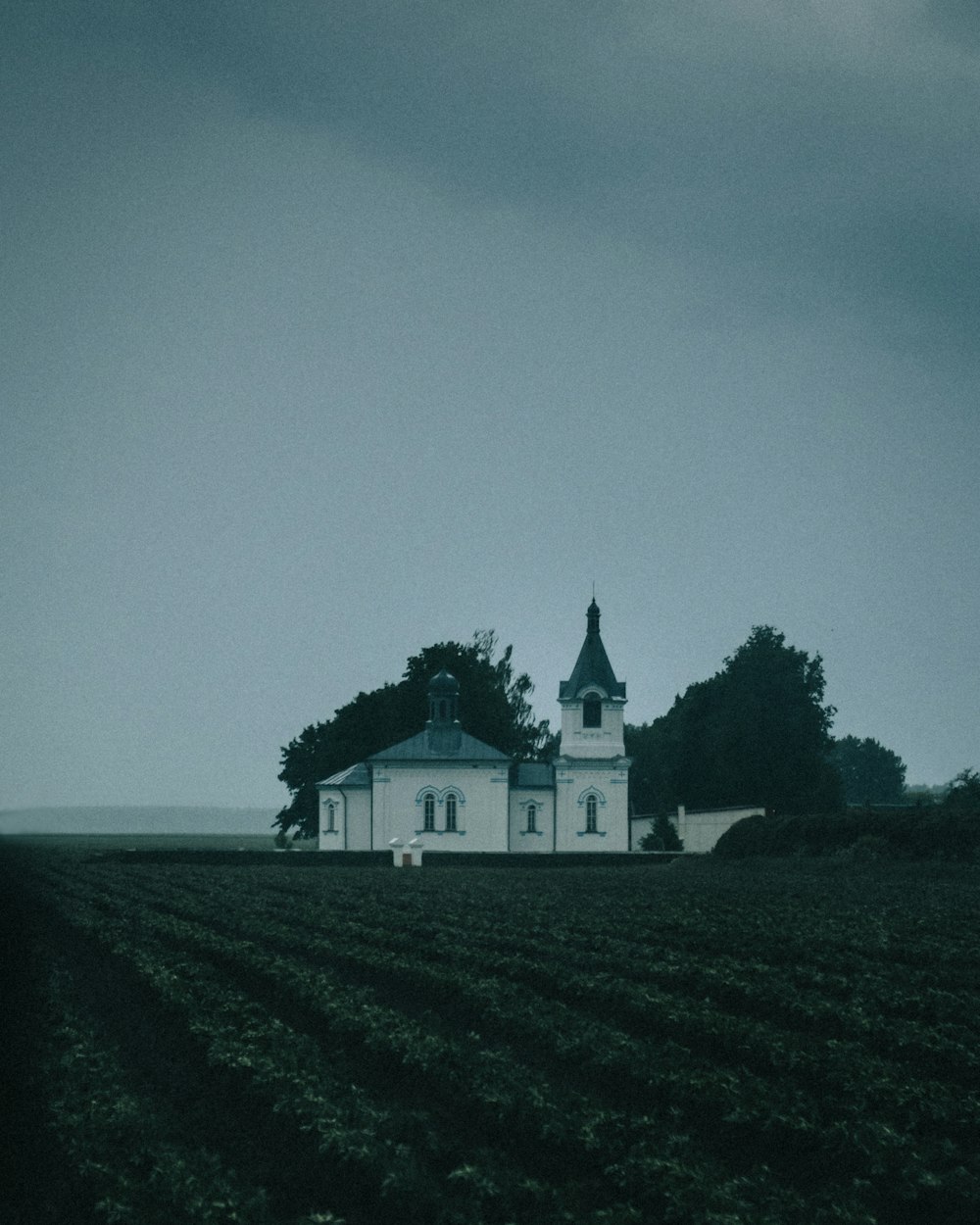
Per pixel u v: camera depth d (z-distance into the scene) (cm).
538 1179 2188
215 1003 3391
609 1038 2888
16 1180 2172
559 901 6175
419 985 3734
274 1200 2106
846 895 6378
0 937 4709
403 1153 2177
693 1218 1944
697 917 5247
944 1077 2723
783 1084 2558
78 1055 2759
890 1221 2033
